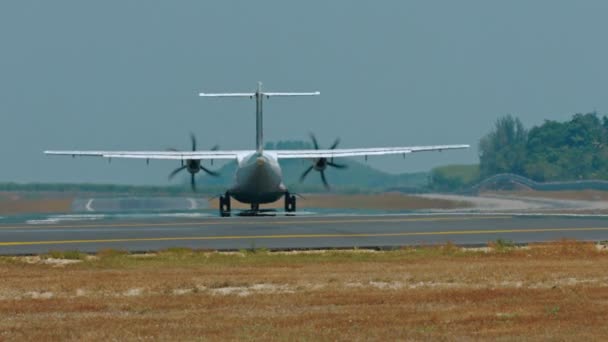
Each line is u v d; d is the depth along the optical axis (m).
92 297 111.38
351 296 109.00
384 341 83.50
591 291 110.44
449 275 127.44
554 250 160.50
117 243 182.62
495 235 194.75
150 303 105.81
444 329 88.31
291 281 123.31
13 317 97.62
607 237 188.62
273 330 88.75
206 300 107.38
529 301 103.62
